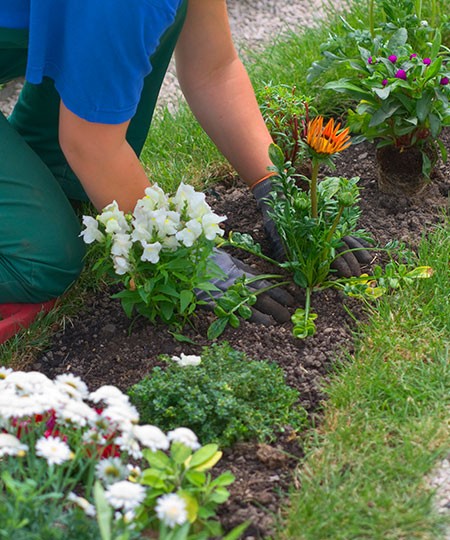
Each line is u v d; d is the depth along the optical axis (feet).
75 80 8.23
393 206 11.31
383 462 7.77
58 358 9.52
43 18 8.14
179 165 12.27
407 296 9.70
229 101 10.39
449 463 7.88
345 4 16.60
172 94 15.19
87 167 8.89
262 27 16.61
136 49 8.09
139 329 9.70
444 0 14.11
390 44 10.90
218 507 7.56
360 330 9.49
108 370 9.25
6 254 9.47
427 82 10.44
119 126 8.62
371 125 10.54
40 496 6.75
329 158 9.18
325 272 9.84
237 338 9.41
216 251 9.96
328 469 7.76
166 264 8.96
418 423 8.18
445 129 12.67
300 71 13.67
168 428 8.26
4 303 9.80
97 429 7.34
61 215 9.66
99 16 7.84
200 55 10.17
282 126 11.27
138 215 8.95
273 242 10.37
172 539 6.60
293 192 9.66
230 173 12.26
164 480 7.21
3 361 9.40
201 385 8.41
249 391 8.46
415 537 7.16
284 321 9.68
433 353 9.00
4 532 6.42
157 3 7.92
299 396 8.74
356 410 8.41
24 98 10.72
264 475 7.88
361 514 7.36
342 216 9.89
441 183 11.68
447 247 10.21
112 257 9.09
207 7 9.77
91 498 7.36
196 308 9.75
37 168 9.68
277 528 7.31
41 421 7.69
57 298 10.05
